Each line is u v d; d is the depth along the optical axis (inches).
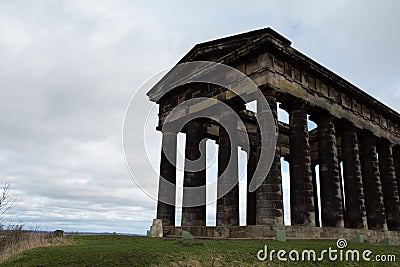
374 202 1893.5
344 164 1833.2
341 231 1509.6
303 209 1416.1
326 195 1615.4
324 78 1678.2
